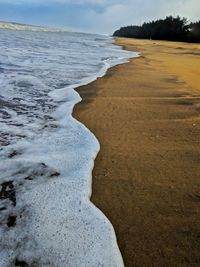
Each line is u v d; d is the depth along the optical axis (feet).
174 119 20.58
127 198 11.78
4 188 12.00
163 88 30.12
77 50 75.00
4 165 13.67
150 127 19.06
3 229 9.87
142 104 24.12
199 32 191.83
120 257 9.04
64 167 13.83
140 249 9.36
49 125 19.11
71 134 17.72
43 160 14.33
